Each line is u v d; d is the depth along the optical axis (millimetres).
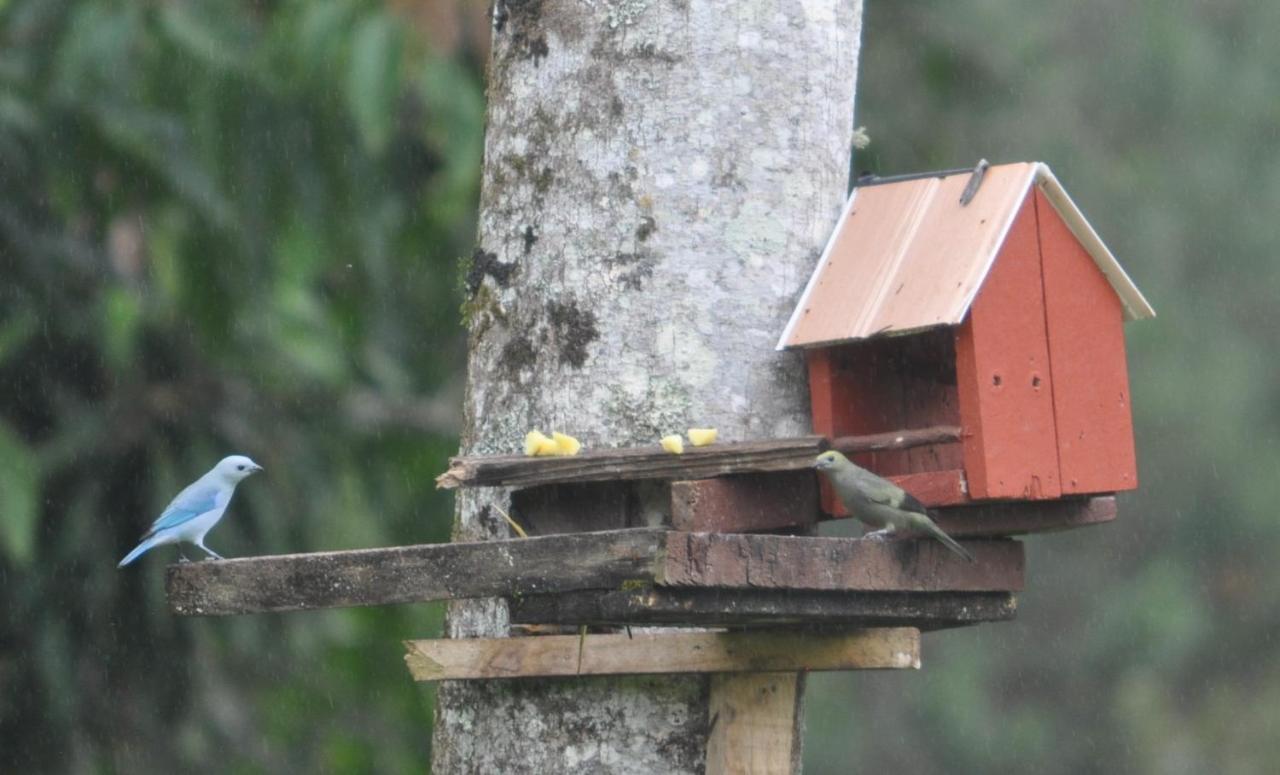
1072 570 30359
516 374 8859
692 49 8852
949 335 9180
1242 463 29094
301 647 15758
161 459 15133
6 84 14102
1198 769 28875
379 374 16641
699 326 8688
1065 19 28297
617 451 8156
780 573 7699
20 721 14938
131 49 14219
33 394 14945
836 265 8875
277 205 14578
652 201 8758
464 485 8086
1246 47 29484
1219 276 28828
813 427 8812
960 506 8734
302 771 15453
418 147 15484
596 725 8430
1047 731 28938
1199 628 29344
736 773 8328
